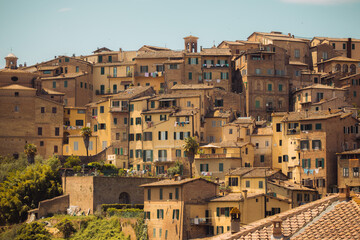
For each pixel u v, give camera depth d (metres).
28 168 143.62
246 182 128.38
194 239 112.00
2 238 121.44
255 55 177.62
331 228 47.72
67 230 123.44
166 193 119.44
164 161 153.25
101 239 120.56
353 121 140.00
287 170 143.62
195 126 153.75
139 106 160.88
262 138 149.88
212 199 117.88
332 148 136.00
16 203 133.25
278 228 48.84
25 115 165.88
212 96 170.25
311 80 185.88
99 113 167.00
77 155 162.88
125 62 193.75
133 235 120.69
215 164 141.12
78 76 185.12
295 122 144.12
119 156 161.38
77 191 135.25
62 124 169.38
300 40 199.25
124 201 135.12
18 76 173.88
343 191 52.31
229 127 152.62
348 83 179.00
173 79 182.88
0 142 163.50
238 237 50.94
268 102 176.62
